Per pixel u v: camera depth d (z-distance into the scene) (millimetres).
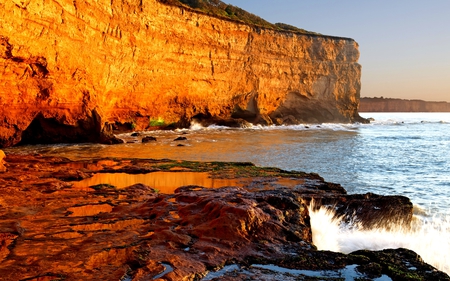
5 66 20672
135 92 36688
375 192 15344
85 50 27156
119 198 10828
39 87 23625
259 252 6480
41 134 26469
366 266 5930
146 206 9492
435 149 30922
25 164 16125
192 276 5461
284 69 56875
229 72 49406
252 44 52031
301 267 5941
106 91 31562
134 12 33844
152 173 15828
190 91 44344
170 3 39906
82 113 27422
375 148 30656
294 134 41219
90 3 27234
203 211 8172
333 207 10820
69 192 11555
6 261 5945
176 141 30875
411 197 14719
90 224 8109
